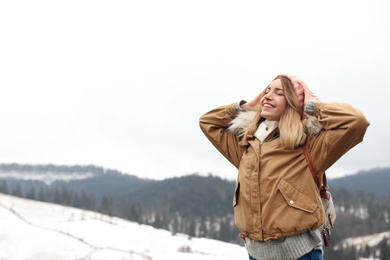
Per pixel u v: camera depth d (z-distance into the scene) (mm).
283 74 2504
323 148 2225
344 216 102625
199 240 16656
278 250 2232
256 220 2287
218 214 111062
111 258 12188
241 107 2760
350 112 2109
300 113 2398
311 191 2230
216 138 2807
